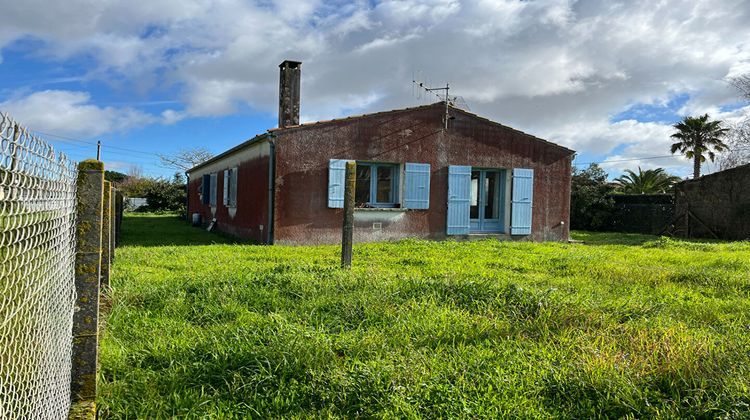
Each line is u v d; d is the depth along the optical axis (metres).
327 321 4.10
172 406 2.66
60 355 2.17
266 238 11.60
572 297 4.95
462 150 13.24
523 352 3.43
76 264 2.40
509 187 13.91
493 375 3.01
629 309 4.59
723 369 3.03
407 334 3.77
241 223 13.71
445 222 13.13
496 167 13.63
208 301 4.64
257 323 3.94
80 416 2.32
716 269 7.83
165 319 4.11
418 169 12.73
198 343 3.43
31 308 1.79
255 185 12.53
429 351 3.44
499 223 14.17
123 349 3.33
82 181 2.42
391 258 8.52
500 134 13.68
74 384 2.42
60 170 1.99
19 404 1.75
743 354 3.28
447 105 12.99
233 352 3.21
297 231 11.52
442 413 2.59
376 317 4.19
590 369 3.02
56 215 1.97
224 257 8.30
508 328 3.94
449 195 13.06
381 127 12.32
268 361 3.06
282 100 13.34
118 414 2.54
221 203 16.17
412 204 12.71
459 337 3.75
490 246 11.32
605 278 6.75
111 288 4.71
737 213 16.58
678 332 3.86
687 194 18.42
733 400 2.61
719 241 16.14
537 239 14.15
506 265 7.93
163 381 2.93
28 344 1.80
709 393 2.76
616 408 2.66
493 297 4.82
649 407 2.62
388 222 12.52
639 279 6.65
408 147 12.62
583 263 8.20
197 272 6.46
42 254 1.80
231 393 2.79
